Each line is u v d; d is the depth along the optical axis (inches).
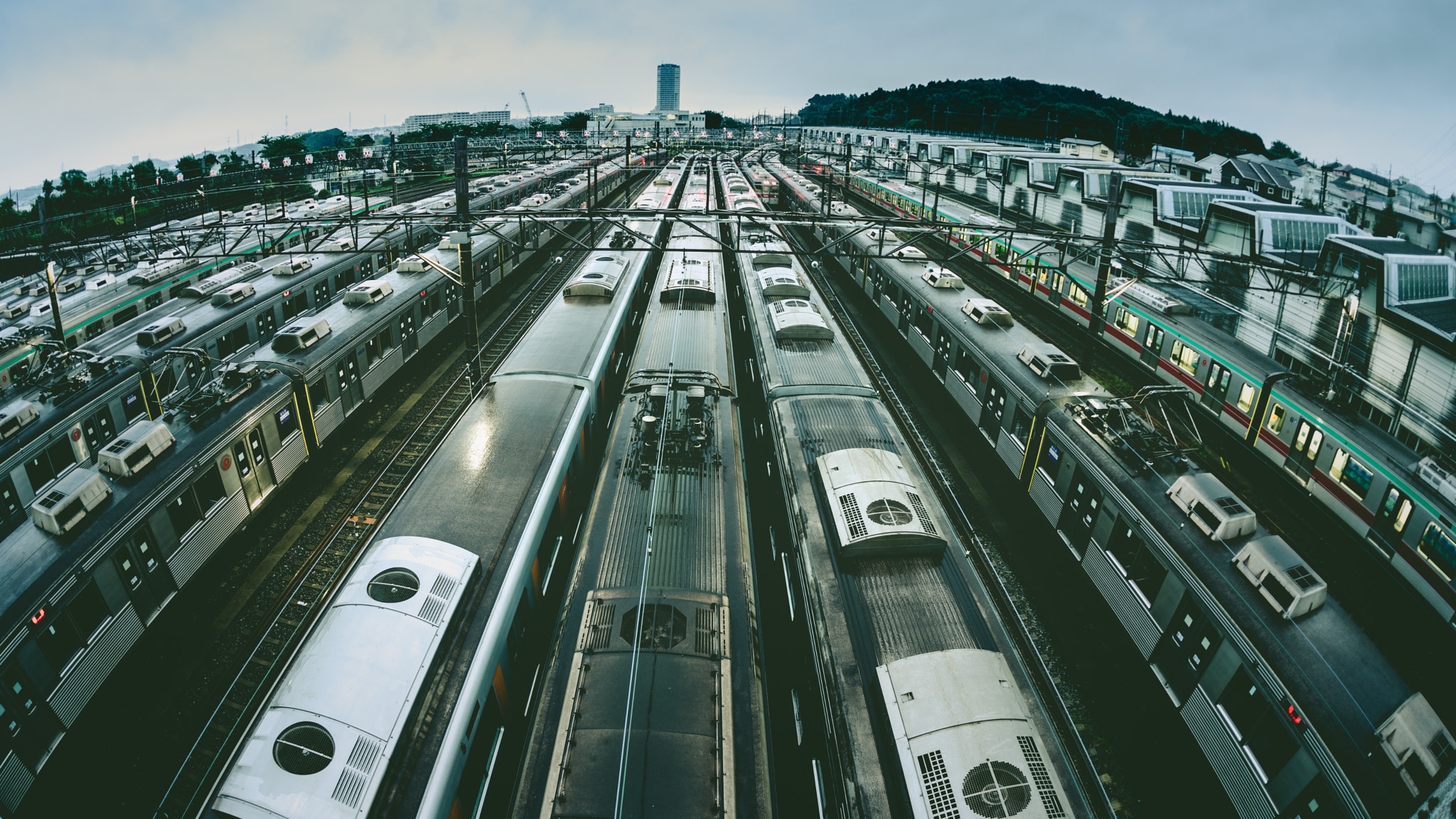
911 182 2593.5
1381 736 344.5
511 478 550.6
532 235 1624.0
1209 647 453.4
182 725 499.5
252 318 989.8
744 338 1179.9
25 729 430.3
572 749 346.0
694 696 378.0
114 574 505.4
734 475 595.2
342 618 382.3
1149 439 575.8
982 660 373.1
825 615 433.1
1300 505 760.3
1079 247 845.8
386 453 839.7
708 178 1795.0
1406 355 826.2
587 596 445.1
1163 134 3690.9
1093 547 591.5
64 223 1876.2
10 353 862.5
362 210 1929.1
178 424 613.9
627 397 716.7
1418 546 616.1
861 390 720.3
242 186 2343.8
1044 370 719.7
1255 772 407.8
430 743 348.8
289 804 300.5
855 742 355.6
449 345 1162.0
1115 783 473.4
